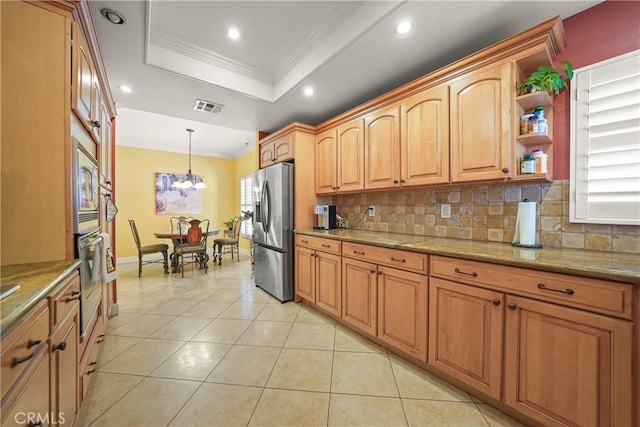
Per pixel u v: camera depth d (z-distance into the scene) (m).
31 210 1.17
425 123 1.95
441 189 2.20
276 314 2.66
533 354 1.20
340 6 1.71
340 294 2.33
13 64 1.14
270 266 3.20
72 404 1.12
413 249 1.70
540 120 1.49
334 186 2.81
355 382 1.60
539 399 1.18
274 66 2.47
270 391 1.52
